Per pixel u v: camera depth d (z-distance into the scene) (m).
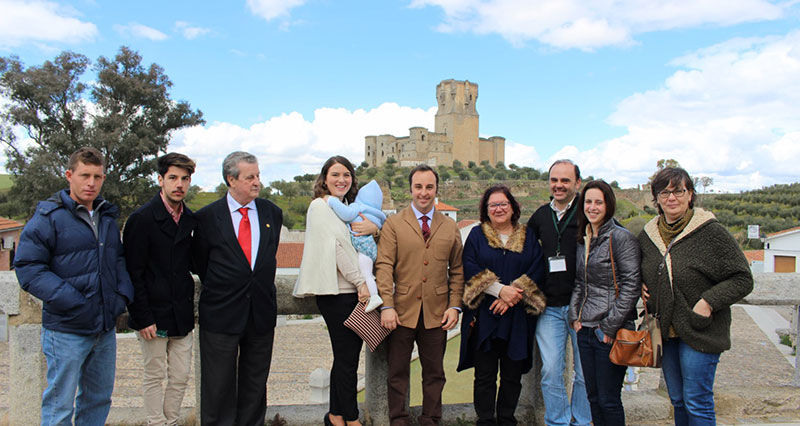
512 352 3.26
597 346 3.13
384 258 3.28
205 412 3.14
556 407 3.38
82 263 2.84
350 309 3.23
